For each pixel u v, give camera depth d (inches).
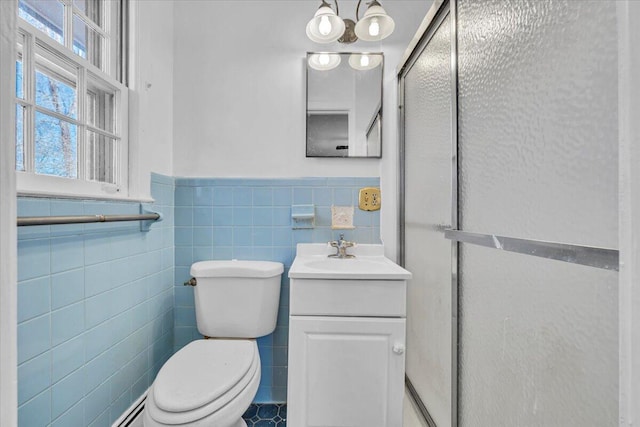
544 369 24.7
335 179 66.6
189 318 65.5
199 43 66.4
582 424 21.1
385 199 66.5
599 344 19.8
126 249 49.8
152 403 38.2
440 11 46.3
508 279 29.5
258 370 46.7
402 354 47.8
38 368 33.8
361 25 58.2
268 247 66.1
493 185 31.8
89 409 41.4
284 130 66.6
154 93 58.8
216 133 66.4
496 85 31.3
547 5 24.0
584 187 20.5
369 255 64.5
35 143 35.8
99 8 48.9
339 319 48.1
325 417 47.9
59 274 36.6
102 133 47.4
